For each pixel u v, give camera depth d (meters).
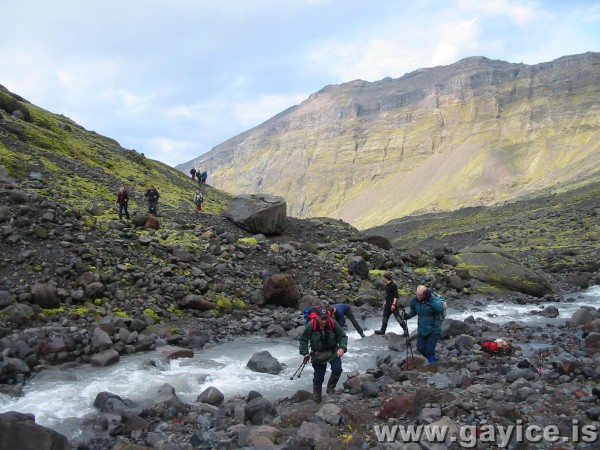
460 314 24.31
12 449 8.00
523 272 31.91
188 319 19.97
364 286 27.20
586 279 35.50
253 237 30.86
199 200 39.56
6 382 12.62
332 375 11.80
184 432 9.55
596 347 15.02
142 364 14.40
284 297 23.02
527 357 14.30
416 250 33.66
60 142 48.81
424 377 12.05
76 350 15.03
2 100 50.50
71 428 9.95
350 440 8.41
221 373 14.09
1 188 25.48
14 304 16.67
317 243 34.81
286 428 9.44
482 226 92.69
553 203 100.38
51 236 21.20
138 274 20.83
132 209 34.19
